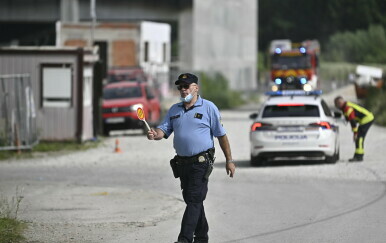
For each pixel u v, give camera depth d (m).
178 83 29.39
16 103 74.94
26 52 80.69
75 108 80.81
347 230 34.72
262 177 52.97
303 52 131.88
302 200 43.22
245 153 70.00
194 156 29.31
